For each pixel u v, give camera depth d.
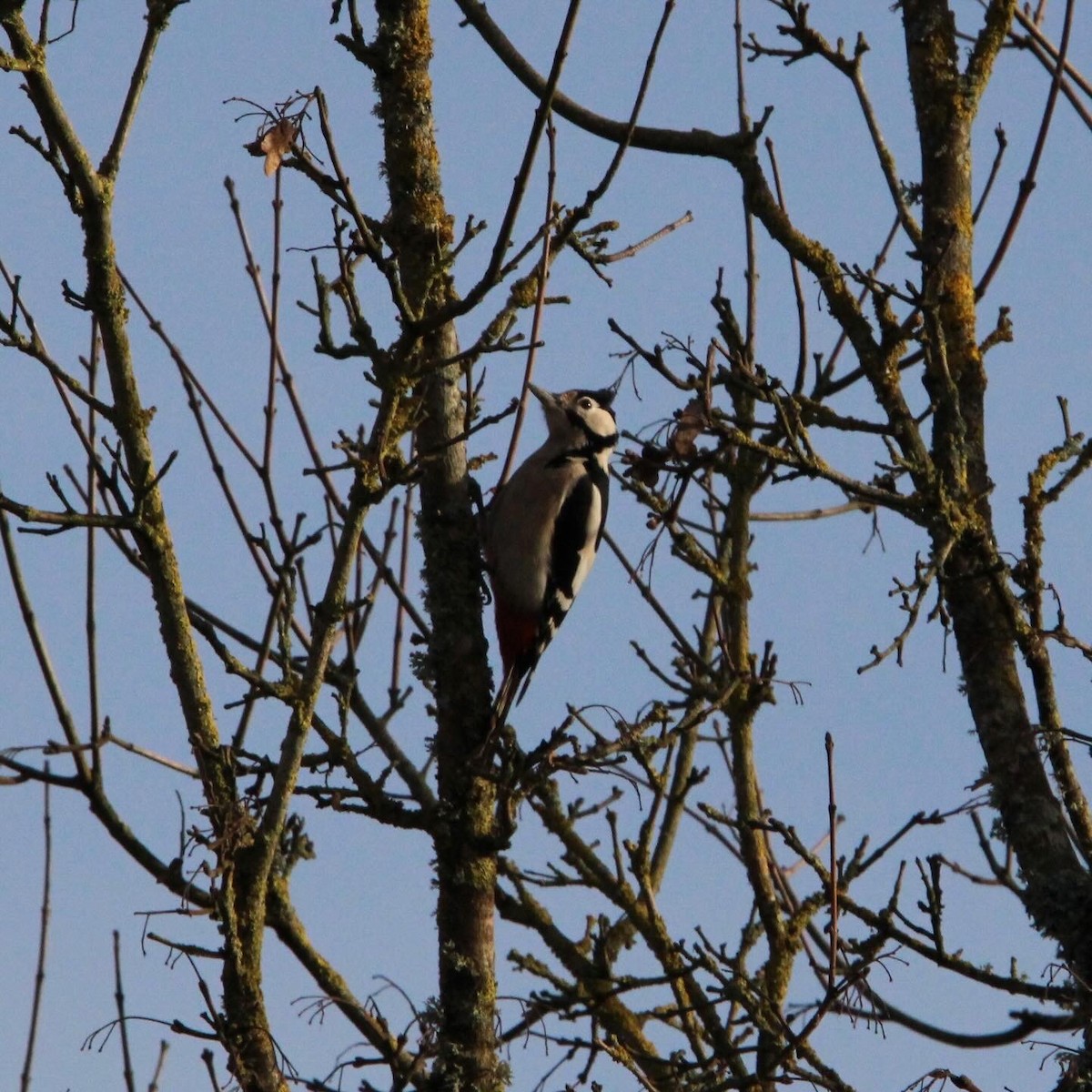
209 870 8.87
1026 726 10.93
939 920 9.91
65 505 9.23
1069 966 10.16
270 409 10.73
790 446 10.59
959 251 12.07
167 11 9.52
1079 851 10.95
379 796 10.04
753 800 12.24
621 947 12.90
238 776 9.49
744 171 12.41
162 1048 8.71
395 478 9.09
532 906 12.91
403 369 8.98
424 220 10.80
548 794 13.00
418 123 10.94
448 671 10.83
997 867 11.26
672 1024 11.89
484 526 11.80
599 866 12.88
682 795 12.07
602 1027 12.15
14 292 9.23
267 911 10.55
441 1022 10.03
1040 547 11.23
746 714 12.34
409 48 11.02
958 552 11.19
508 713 11.84
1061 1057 9.89
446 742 10.67
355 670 10.28
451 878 10.25
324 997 9.72
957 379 11.74
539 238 9.12
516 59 12.82
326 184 8.96
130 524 9.33
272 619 10.01
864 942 10.12
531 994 10.46
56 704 9.73
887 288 11.43
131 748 9.41
